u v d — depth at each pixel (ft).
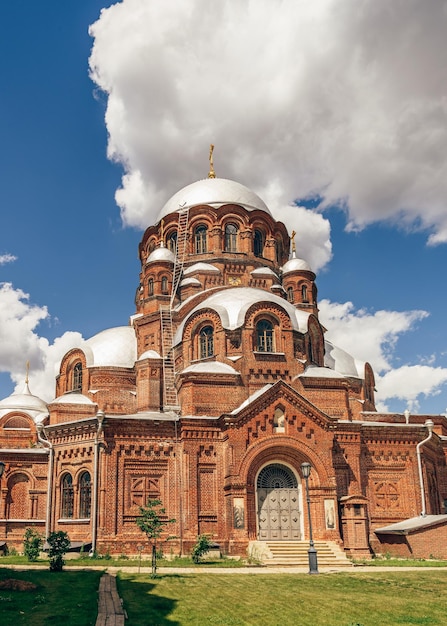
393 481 154.81
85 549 136.15
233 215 206.80
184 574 103.04
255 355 157.89
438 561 128.06
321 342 179.73
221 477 140.36
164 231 212.43
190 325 165.99
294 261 212.64
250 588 88.84
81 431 146.92
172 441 143.95
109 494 138.10
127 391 185.98
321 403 158.40
